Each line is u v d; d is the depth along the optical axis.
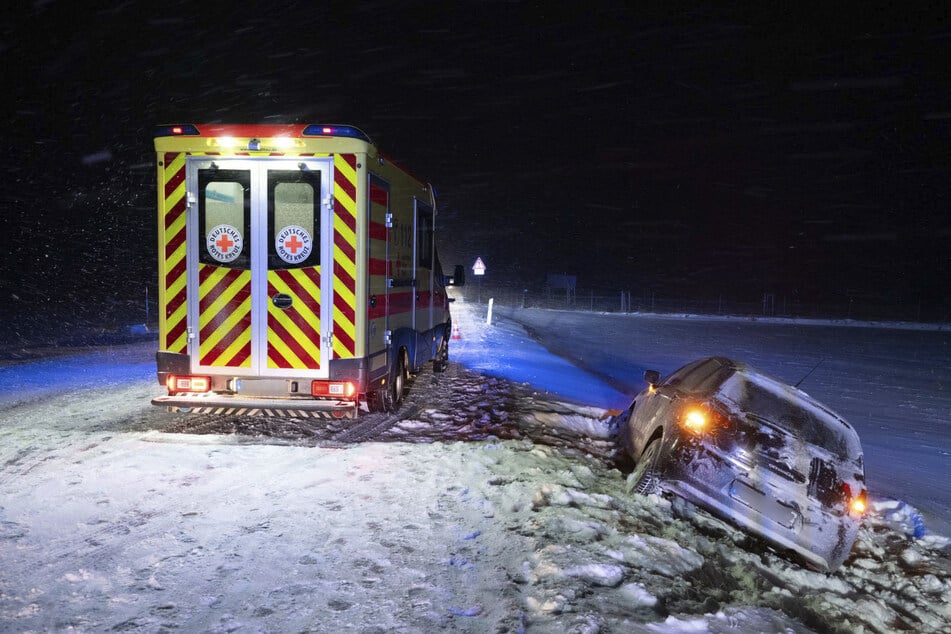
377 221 7.49
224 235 7.04
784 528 5.41
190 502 5.29
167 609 3.65
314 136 6.93
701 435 5.79
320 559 4.33
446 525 4.98
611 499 5.74
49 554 4.27
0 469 5.98
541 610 3.72
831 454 5.69
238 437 7.41
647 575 4.33
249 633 3.45
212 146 6.96
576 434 8.59
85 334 19.38
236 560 4.27
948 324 38.66
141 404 9.05
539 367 14.75
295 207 7.03
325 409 6.99
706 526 5.77
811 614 4.54
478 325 25.19
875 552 6.05
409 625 3.56
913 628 4.70
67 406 8.86
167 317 7.10
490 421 8.77
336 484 5.86
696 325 34.00
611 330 28.73
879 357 21.64
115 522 4.84
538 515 5.17
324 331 7.07
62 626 3.45
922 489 8.02
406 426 8.24
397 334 8.60
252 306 7.08
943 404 13.66
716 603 4.19
